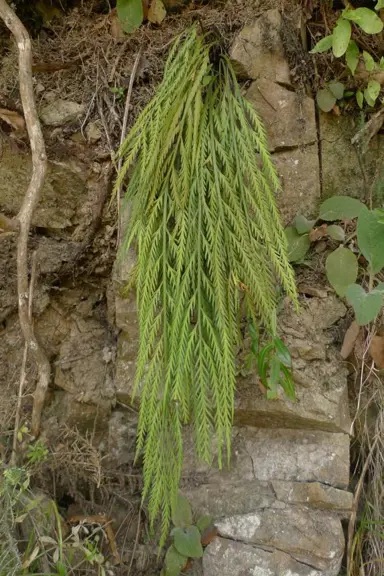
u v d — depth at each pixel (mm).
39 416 1913
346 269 1741
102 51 1919
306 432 1808
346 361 1791
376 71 1801
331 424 1725
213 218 1581
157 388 1607
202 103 1663
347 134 1859
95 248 1974
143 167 1608
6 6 1748
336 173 1855
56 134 1929
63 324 2025
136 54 1891
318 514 1732
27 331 1849
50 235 1983
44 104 1934
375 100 1833
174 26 1900
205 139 1620
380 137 1868
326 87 1829
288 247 1796
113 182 1929
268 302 1593
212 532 1781
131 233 1647
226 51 1803
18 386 1977
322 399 1724
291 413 1725
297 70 1814
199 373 1553
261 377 1625
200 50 1693
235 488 1815
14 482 1690
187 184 1572
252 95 1808
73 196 1949
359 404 1777
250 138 1640
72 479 1927
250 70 1797
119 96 1910
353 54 1768
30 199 1783
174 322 1562
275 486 1777
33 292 1942
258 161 1810
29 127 1782
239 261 1603
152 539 1897
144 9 1893
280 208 1836
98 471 1879
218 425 1538
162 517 1812
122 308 1873
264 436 1844
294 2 1810
